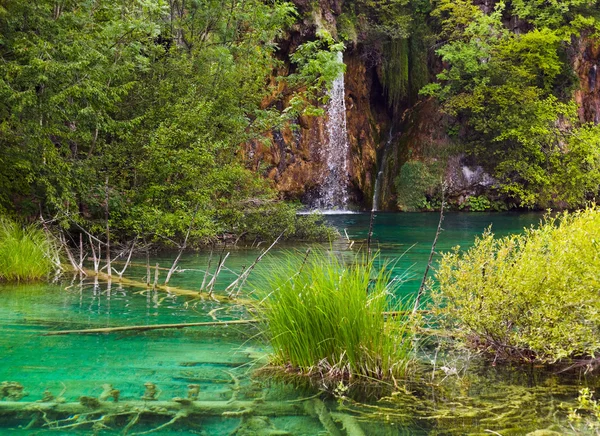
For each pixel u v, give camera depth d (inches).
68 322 216.8
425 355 173.5
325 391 142.2
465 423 122.4
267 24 629.3
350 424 121.7
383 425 121.5
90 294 273.3
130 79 479.5
